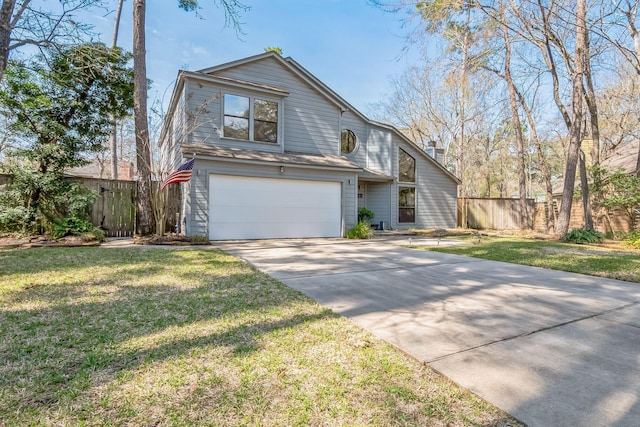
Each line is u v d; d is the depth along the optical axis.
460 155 22.72
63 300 3.61
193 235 9.33
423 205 15.82
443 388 2.07
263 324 3.06
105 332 2.78
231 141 10.58
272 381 2.10
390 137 14.80
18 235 8.52
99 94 10.98
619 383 2.14
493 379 2.18
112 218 10.34
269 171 10.44
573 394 2.01
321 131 12.48
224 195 9.83
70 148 9.64
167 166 13.77
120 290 4.06
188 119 9.91
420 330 3.02
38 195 9.05
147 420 1.72
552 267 6.12
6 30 7.11
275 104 11.41
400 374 2.23
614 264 6.39
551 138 27.23
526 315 3.46
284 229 10.75
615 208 12.80
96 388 1.98
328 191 11.55
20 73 9.26
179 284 4.41
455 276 5.32
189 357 2.38
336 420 1.76
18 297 3.67
